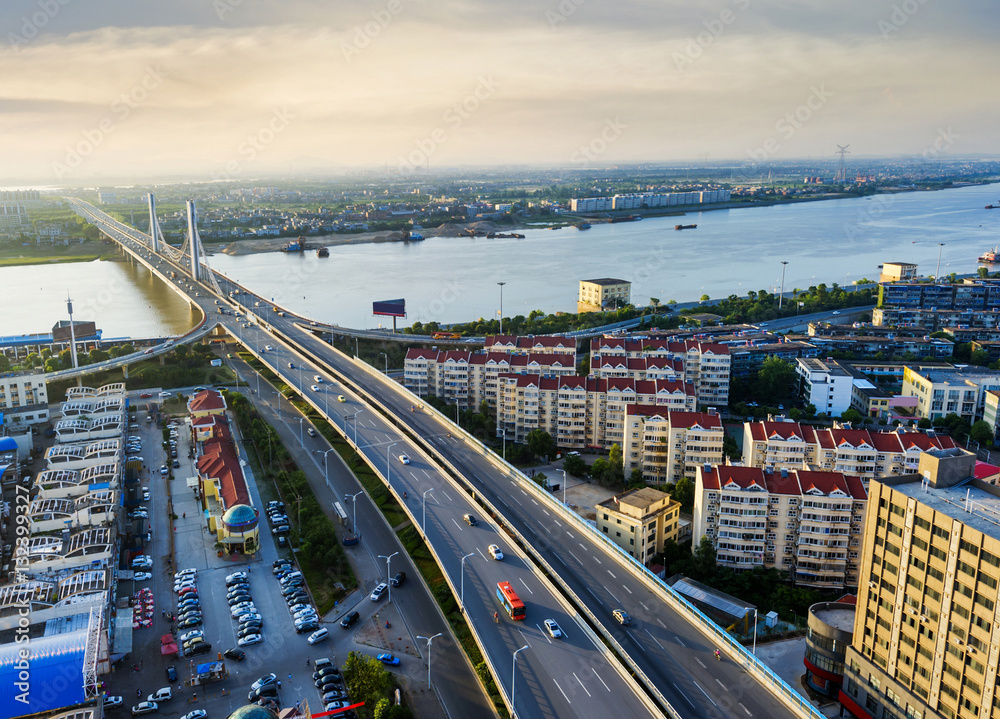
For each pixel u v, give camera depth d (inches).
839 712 6077.8
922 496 5531.5
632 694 5393.7
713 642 6013.8
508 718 5551.2
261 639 6761.8
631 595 6732.3
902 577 5502.0
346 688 6077.8
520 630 6176.2
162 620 7027.6
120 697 5930.1
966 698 5004.9
